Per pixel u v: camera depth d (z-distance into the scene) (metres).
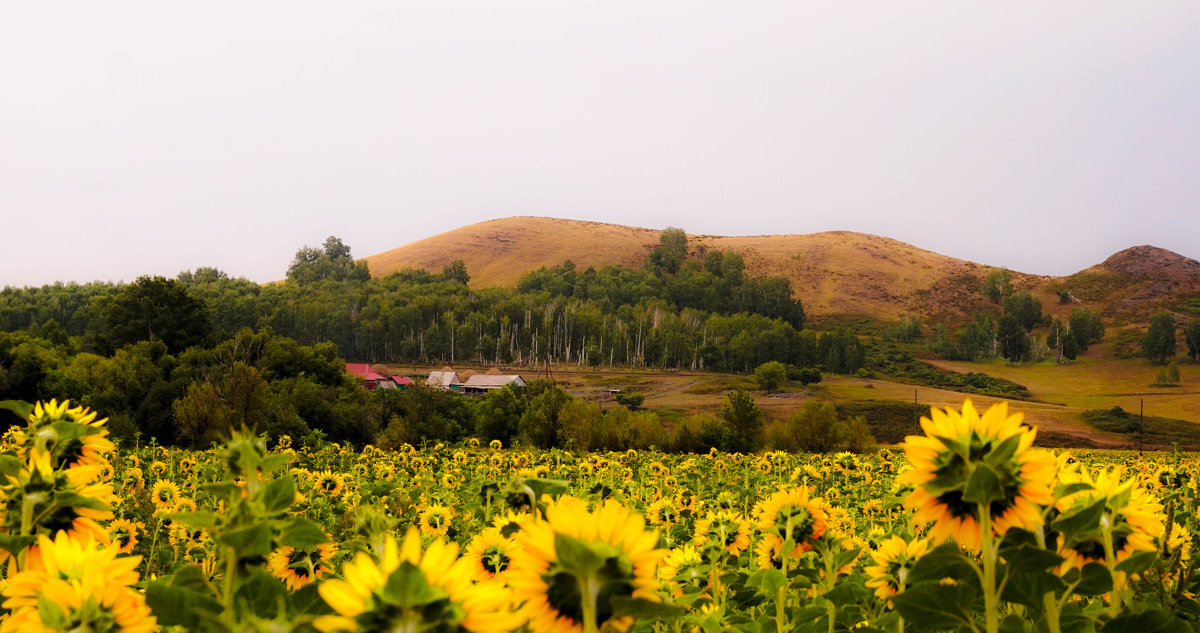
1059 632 1.43
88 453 1.64
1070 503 1.53
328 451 15.30
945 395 137.38
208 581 1.29
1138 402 139.75
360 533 1.45
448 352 159.25
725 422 46.69
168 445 34.69
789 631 2.52
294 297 188.75
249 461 1.26
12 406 1.64
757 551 2.84
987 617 1.31
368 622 0.86
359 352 157.38
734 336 165.50
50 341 77.44
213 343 73.12
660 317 180.38
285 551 1.90
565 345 165.50
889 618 2.12
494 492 2.42
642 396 117.50
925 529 2.37
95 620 1.09
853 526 4.44
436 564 0.89
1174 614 1.53
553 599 1.04
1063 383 161.75
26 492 1.46
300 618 1.11
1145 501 1.55
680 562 2.86
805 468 8.79
